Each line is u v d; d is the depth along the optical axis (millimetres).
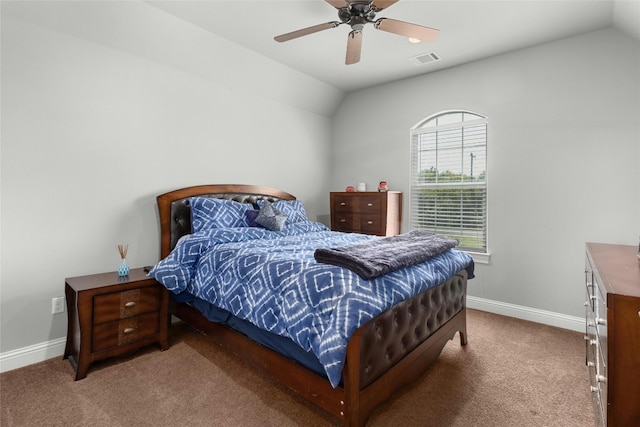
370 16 2033
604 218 2787
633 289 1149
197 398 1889
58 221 2412
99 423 1676
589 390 1974
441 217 3799
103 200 2641
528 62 3117
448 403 1852
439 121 3822
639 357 1075
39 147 2314
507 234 3275
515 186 3215
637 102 2629
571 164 2922
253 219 3199
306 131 4426
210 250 2510
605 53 2748
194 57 3092
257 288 1934
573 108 2902
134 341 2332
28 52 2248
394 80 4039
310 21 2707
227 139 3547
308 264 1819
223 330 2246
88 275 2498
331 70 3727
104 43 2607
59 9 2289
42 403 1835
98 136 2602
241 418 1721
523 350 2508
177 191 3070
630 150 2668
